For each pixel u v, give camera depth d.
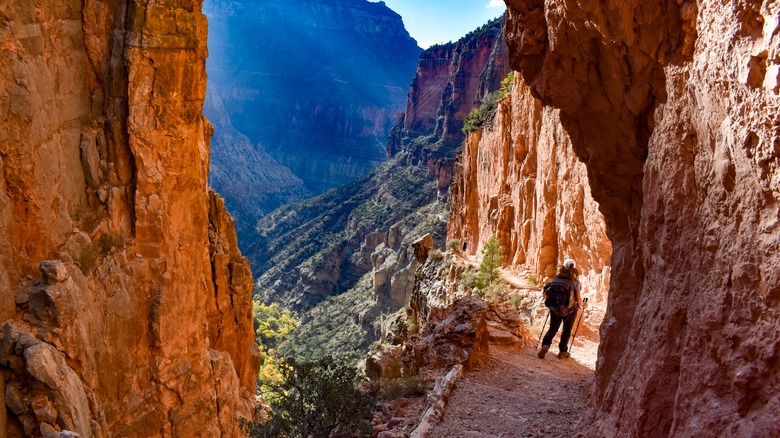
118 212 13.05
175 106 13.66
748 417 4.34
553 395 10.84
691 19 6.04
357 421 9.82
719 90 5.16
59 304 9.96
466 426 9.38
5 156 9.84
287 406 10.01
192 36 13.59
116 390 12.62
